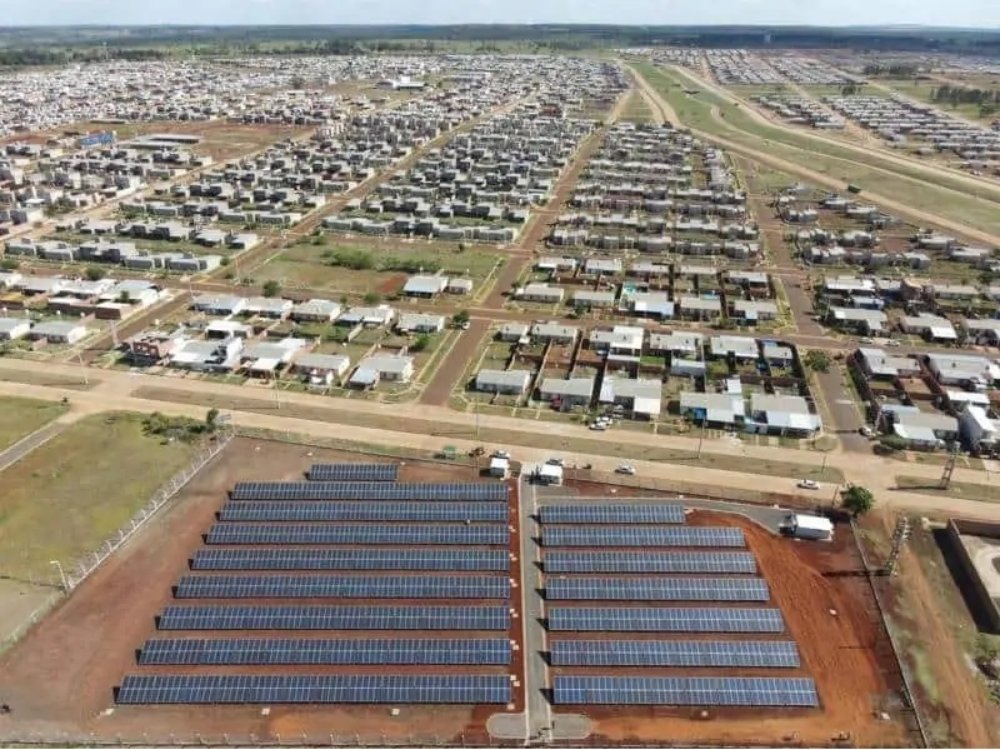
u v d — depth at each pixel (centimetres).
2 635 9469
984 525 11225
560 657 9275
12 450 13150
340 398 15138
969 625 9781
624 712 8681
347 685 8869
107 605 10019
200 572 10644
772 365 16625
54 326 17575
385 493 12112
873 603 10125
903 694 8869
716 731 8469
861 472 12862
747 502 12062
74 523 11400
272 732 8450
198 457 13112
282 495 12106
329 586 10300
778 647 9362
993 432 13350
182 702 8731
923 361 16788
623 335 17425
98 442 13450
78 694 8806
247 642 9388
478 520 11631
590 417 14500
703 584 10350
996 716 8594
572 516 11600
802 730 8469
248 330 17612
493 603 10150
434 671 9144
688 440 13800
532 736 8412
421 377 16025
